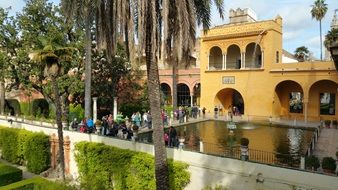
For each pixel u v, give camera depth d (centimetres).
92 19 1316
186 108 3572
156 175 1198
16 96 4038
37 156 2122
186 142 2203
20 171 1802
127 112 3325
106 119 2312
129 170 1628
